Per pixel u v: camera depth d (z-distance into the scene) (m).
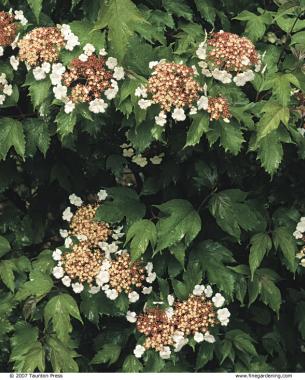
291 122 1.35
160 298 1.41
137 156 1.49
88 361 1.49
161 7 1.45
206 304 1.38
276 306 1.43
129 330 1.46
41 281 1.41
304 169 1.51
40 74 1.32
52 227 1.57
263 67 1.39
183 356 1.46
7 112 1.43
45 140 1.39
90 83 1.30
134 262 1.40
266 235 1.41
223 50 1.31
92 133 1.38
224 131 1.31
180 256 1.37
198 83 1.31
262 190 1.51
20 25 1.37
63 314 1.37
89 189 1.54
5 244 1.46
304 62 1.41
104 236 1.43
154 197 1.50
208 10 1.45
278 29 1.54
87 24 1.36
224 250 1.42
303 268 1.47
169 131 1.40
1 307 1.44
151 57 1.35
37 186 1.55
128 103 1.31
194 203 1.46
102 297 1.42
